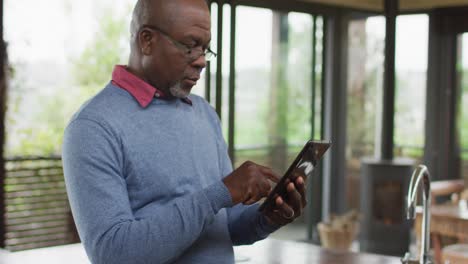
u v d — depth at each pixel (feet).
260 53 19.22
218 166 5.67
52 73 18.76
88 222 4.78
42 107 18.66
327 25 20.90
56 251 7.89
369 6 20.68
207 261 5.28
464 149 20.80
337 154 21.17
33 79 18.33
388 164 19.99
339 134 21.17
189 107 5.57
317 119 20.97
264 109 19.52
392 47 20.77
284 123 20.12
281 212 5.24
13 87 17.72
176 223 4.74
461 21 20.56
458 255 11.66
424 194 6.51
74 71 19.33
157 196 5.07
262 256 8.05
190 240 4.80
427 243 6.53
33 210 16.29
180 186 5.16
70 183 4.90
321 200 21.08
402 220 19.92
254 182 4.84
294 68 20.26
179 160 5.20
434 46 20.89
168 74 5.14
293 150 20.42
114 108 5.06
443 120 21.02
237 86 18.78
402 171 19.90
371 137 21.91
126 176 5.05
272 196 5.17
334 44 20.89
